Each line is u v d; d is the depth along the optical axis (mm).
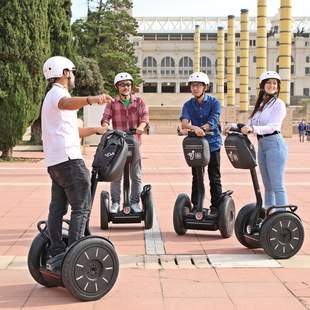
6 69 19188
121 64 53531
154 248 7379
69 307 5168
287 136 48281
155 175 17047
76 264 5207
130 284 5820
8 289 5691
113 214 8570
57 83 5465
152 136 49906
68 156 5305
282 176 7141
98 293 5324
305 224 9133
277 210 6812
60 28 22281
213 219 7980
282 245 6723
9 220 9414
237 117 62625
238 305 5203
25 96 19688
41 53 19781
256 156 7328
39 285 5809
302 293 5531
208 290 5625
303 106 75812
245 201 11750
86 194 5395
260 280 5941
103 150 5590
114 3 53750
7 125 19906
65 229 5910
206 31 104375
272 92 7141
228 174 17109
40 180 15422
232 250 7262
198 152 7508
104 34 52438
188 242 7734
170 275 6141
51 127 5352
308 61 103875
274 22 104125
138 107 8617
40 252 5637
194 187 8320
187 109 7973
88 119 21578
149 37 105812
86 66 37875
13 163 20562
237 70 103000
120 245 7562
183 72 104125
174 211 8070
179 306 5176
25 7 19203
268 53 102000
